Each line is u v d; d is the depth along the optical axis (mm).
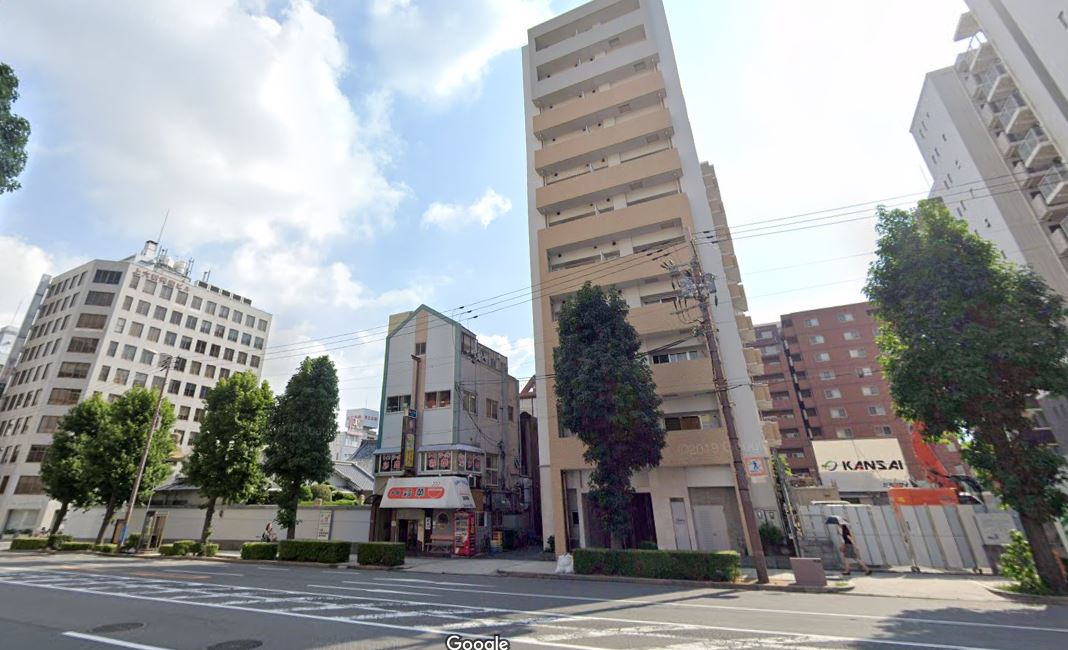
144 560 21750
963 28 28391
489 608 8859
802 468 52156
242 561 21141
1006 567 11289
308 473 22703
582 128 30156
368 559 18391
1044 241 24141
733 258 28719
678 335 22719
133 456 28750
